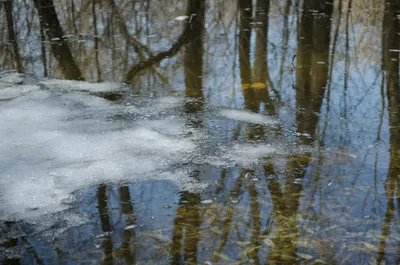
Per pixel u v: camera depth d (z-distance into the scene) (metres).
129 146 3.98
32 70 5.89
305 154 3.85
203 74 5.74
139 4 9.27
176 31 7.58
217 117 4.57
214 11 8.70
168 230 2.89
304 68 5.89
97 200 3.24
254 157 3.81
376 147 3.94
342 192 3.28
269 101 4.95
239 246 2.73
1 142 4.02
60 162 3.72
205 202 3.20
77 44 6.95
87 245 2.76
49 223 2.98
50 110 4.69
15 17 8.34
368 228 2.88
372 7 8.89
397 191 3.27
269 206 3.14
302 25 7.75
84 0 9.46
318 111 4.70
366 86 5.32
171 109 4.75
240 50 6.62
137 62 6.19
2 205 3.17
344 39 7.03
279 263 2.58
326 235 2.82
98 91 5.22
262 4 8.91
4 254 2.69
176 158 3.80
